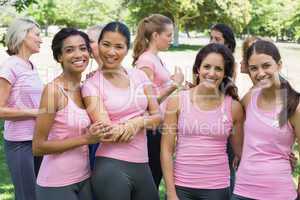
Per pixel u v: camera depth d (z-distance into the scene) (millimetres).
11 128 3637
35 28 3773
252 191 2908
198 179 3047
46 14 45938
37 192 2994
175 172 3139
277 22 45594
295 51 29781
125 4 39094
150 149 3785
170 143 3164
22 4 8305
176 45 36438
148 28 4098
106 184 2947
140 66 3941
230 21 35812
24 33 3678
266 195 2869
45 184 2910
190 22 37438
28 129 3623
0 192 4965
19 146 3623
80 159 2947
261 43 2990
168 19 4156
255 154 2916
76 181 2930
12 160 3662
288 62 18406
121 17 44000
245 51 3285
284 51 29078
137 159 3020
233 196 3023
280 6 47344
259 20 48125
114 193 2941
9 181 5332
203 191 3045
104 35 3088
